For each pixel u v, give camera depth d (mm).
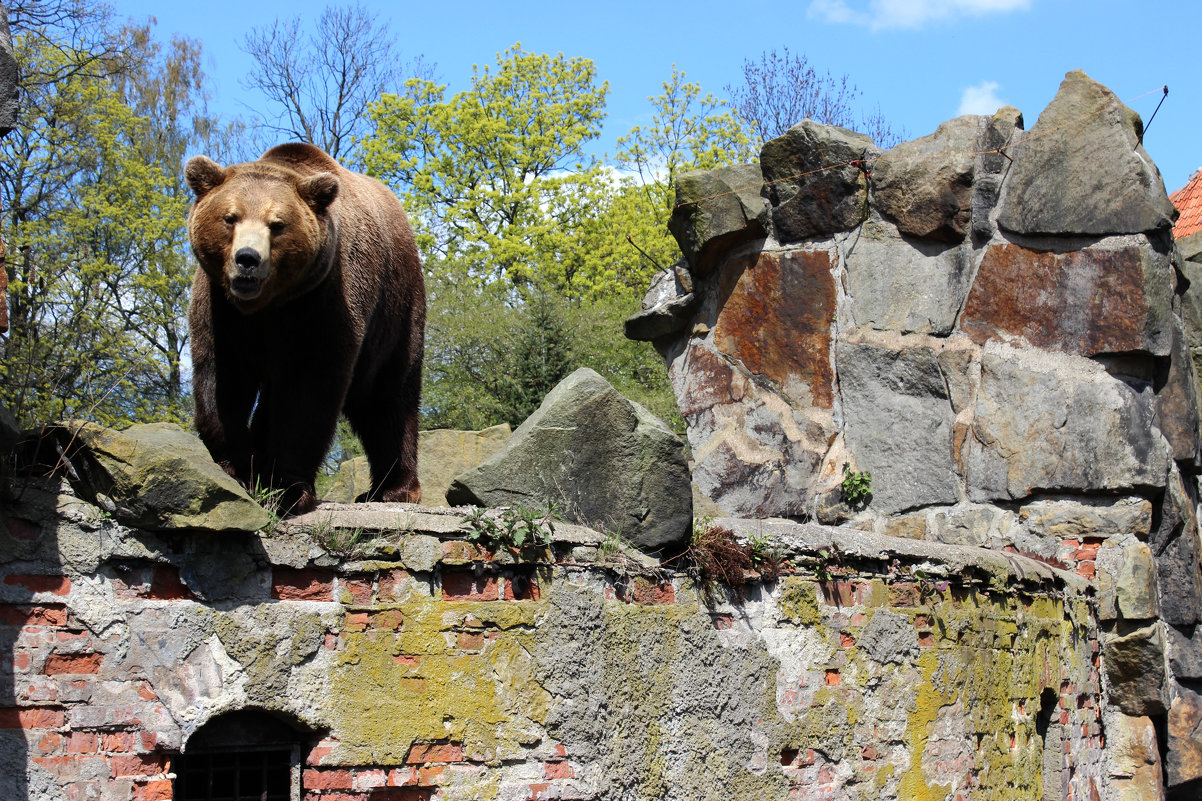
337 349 5297
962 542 7430
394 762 4082
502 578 4410
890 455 7660
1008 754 6332
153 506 3691
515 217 27812
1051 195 7438
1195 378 7695
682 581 4941
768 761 5082
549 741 4387
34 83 16141
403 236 6445
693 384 8461
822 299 8016
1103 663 7438
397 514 4316
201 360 5094
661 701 4758
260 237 4648
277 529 4051
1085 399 7246
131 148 21094
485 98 28906
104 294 19328
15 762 3441
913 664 5773
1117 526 7199
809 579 5414
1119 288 7242
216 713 3777
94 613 3629
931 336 7711
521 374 14523
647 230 26516
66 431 3670
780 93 27328
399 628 4176
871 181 7965
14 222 18297
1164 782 7465
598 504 4863
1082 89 7492
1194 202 12523
